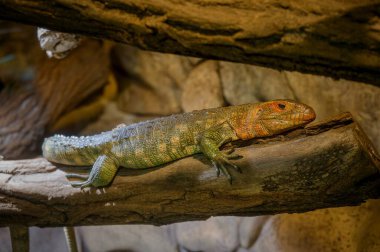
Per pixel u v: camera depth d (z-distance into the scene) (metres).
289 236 1.31
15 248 1.21
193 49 0.88
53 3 0.85
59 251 1.56
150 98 1.70
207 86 1.56
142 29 0.86
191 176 1.00
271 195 0.97
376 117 1.30
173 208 1.02
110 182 1.03
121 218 1.05
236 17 0.86
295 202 0.98
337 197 0.96
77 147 1.08
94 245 1.55
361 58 0.84
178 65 1.63
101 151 1.06
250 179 0.96
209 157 0.98
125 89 1.75
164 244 1.51
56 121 1.71
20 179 1.08
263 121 0.99
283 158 0.95
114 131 1.08
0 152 1.58
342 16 0.84
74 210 1.05
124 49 1.71
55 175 1.08
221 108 1.04
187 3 0.86
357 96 1.32
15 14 0.86
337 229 1.29
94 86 1.73
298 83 1.39
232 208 1.00
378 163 0.93
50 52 1.25
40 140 1.65
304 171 0.94
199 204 1.00
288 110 0.99
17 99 1.60
